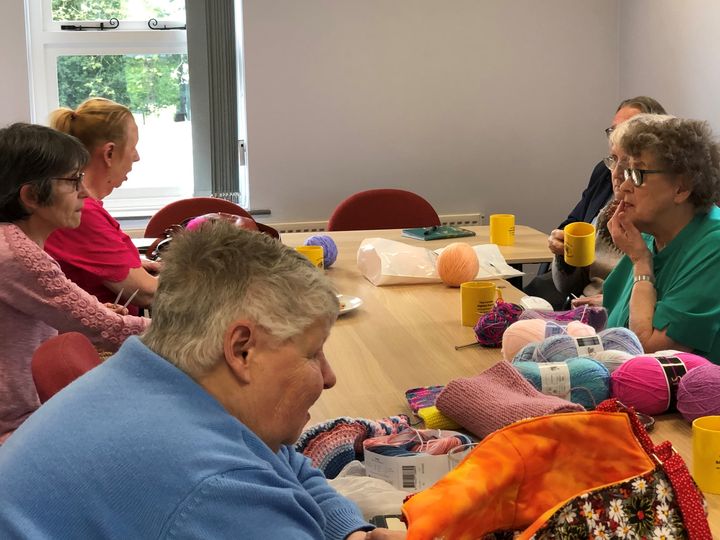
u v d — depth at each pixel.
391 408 1.82
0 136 2.12
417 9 4.89
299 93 4.86
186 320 0.98
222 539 0.90
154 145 5.07
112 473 0.91
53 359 1.58
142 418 0.94
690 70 4.43
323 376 1.07
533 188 5.16
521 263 3.36
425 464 1.42
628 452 1.08
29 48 4.82
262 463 0.97
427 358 2.15
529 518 1.08
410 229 3.84
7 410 2.15
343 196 4.98
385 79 4.92
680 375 1.65
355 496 1.38
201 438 0.94
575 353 1.77
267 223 4.93
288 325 0.98
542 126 5.11
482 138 5.07
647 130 2.21
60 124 2.80
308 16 4.79
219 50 4.75
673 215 2.25
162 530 0.89
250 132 4.85
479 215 5.11
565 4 5.02
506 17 4.98
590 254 2.70
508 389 1.63
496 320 2.19
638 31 4.88
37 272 2.13
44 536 0.90
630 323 2.24
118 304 2.75
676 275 2.23
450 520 1.02
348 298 2.65
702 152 2.19
